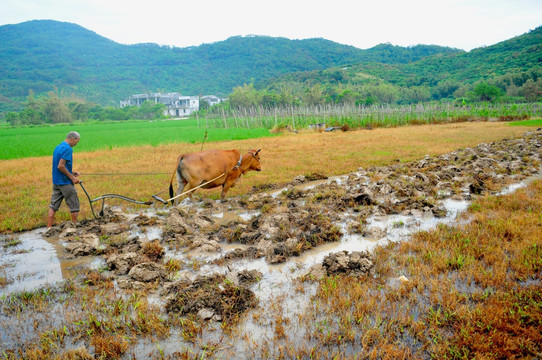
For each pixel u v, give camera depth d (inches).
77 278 216.8
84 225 302.2
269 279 211.2
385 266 216.7
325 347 153.3
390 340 154.6
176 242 267.3
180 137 1133.1
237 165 367.9
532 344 147.0
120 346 153.9
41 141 1227.9
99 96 7190.0
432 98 4143.7
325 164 548.7
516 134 908.0
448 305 171.5
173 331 167.2
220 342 157.5
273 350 152.2
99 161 633.6
